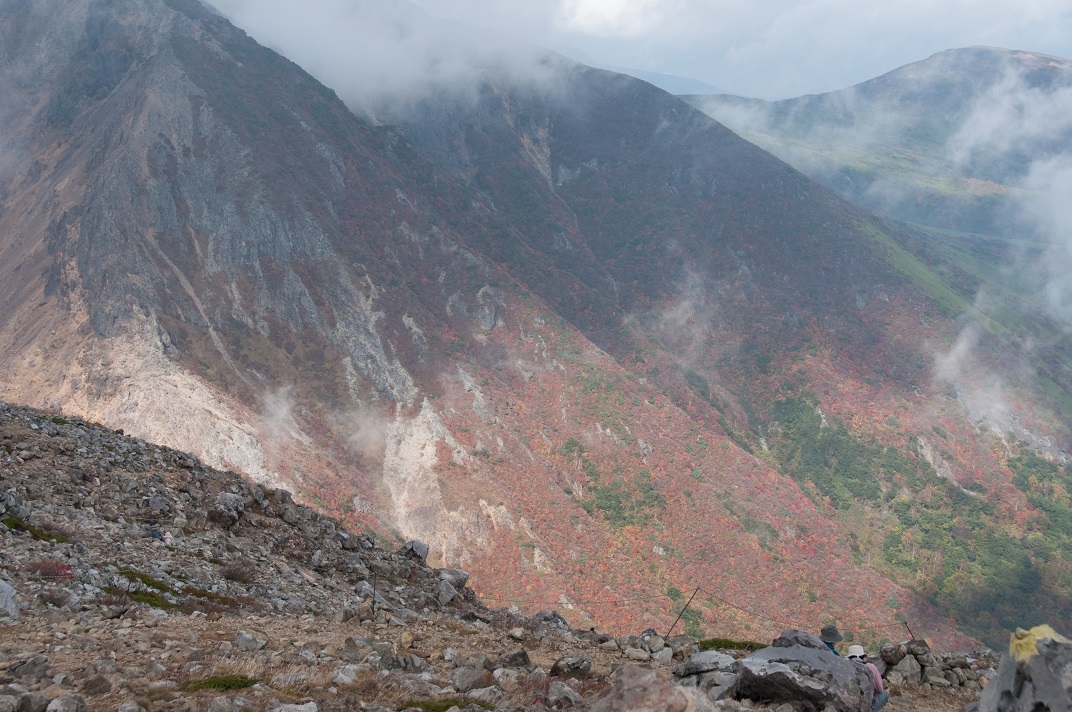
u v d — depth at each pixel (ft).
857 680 38.50
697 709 27.32
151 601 53.16
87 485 71.72
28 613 44.83
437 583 78.48
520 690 40.83
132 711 29.71
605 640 64.64
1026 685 26.99
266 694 33.45
